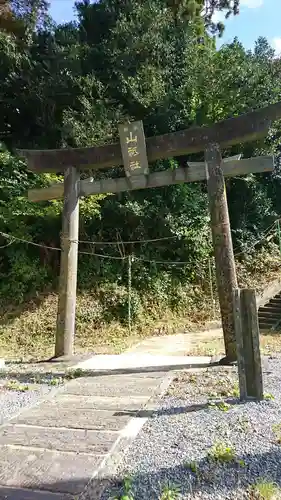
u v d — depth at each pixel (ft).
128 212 37.04
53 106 40.88
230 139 19.63
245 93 41.16
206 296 37.91
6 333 30.78
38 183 34.27
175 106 40.45
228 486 7.39
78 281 35.63
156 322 34.58
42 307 33.42
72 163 22.72
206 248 39.75
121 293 34.71
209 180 19.69
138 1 42.47
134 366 19.53
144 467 8.19
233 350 18.01
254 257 42.37
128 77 37.96
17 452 9.09
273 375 15.60
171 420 10.90
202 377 15.81
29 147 42.19
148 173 21.52
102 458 8.61
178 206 39.37
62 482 7.61
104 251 37.83
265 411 11.18
